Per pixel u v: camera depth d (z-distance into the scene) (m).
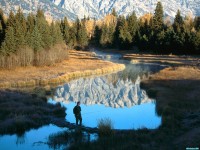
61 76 58.53
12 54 67.94
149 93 44.91
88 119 31.94
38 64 72.06
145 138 22.72
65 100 41.97
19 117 29.12
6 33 68.19
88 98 43.56
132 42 122.69
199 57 89.19
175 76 55.06
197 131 22.59
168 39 102.38
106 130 24.92
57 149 23.19
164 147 20.22
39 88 49.97
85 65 76.88
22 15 84.06
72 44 134.12
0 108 32.41
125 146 20.92
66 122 29.72
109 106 38.47
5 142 24.73
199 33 95.81
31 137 25.89
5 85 50.72
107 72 69.88
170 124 25.80
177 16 122.00
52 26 96.69
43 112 32.78
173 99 37.00
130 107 37.50
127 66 81.12
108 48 135.62
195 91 40.56
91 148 21.47
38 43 74.25
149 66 80.25
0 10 90.88
